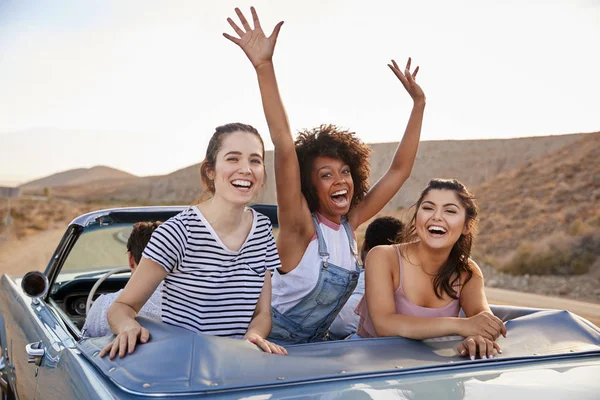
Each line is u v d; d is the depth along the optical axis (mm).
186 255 2398
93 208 71625
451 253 2854
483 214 49938
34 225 47938
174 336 2109
